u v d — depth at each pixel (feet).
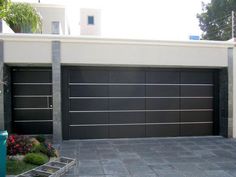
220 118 30.99
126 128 29.76
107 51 27.58
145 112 30.07
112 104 29.53
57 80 26.68
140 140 28.60
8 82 28.12
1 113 26.05
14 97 29.86
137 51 28.07
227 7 78.64
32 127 30.07
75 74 28.89
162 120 30.37
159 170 18.47
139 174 17.61
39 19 40.70
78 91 28.94
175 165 19.63
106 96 29.43
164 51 28.58
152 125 30.19
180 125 30.71
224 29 78.28
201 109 31.14
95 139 29.09
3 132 16.55
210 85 31.37
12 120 29.68
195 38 34.14
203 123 31.17
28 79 30.04
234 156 22.22
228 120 29.73
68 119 28.73
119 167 19.04
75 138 28.89
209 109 31.30
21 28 37.88
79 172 17.93
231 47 29.78
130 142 27.58
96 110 29.27
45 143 22.76
